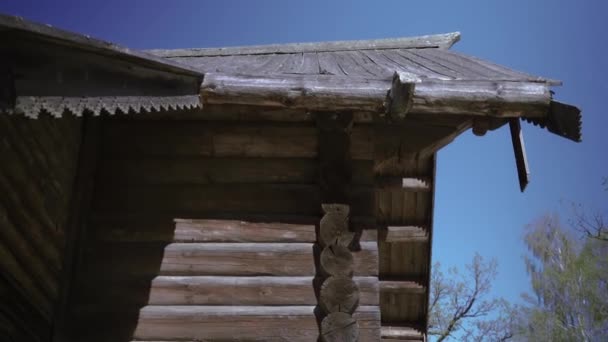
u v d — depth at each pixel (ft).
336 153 11.82
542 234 63.62
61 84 6.91
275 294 11.07
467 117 11.92
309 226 11.55
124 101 8.05
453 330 49.21
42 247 10.49
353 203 11.68
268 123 12.28
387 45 19.25
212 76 10.21
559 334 53.88
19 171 9.67
